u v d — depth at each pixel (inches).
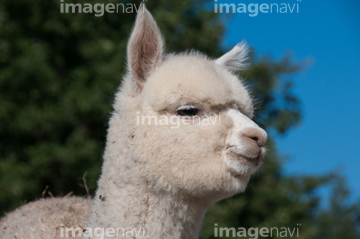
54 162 476.1
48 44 498.9
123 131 194.5
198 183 189.5
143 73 201.9
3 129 480.1
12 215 261.1
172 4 514.3
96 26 496.4
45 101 489.7
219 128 190.9
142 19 199.9
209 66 201.0
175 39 501.7
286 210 510.6
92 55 486.6
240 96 198.5
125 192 190.7
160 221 189.8
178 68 196.7
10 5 491.8
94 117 481.1
